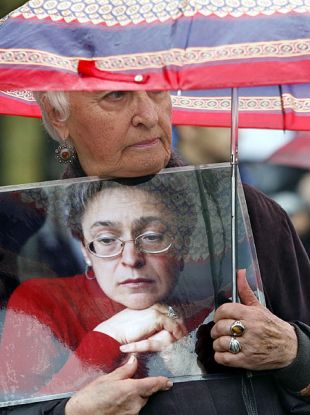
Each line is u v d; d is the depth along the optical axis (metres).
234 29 7.66
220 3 7.83
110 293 9.02
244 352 8.63
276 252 9.58
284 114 10.58
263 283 9.42
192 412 8.76
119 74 7.68
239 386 8.91
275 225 9.66
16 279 9.05
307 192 17.64
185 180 9.16
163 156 9.11
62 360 8.91
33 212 9.12
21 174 18.48
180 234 9.09
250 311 8.67
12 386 8.87
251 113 10.66
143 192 9.12
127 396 8.56
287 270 9.62
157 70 7.59
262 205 9.70
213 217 9.12
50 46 7.96
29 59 7.94
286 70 7.50
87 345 8.92
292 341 8.83
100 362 8.89
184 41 7.65
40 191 9.15
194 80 7.51
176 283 9.04
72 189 9.14
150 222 9.09
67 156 9.44
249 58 7.55
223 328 8.66
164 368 8.88
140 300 9.00
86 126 9.02
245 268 9.10
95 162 9.16
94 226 9.09
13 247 9.08
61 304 9.00
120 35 7.85
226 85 7.49
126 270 9.03
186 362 8.91
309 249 17.28
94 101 8.93
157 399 8.78
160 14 7.87
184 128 16.55
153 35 7.75
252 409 8.84
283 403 9.03
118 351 8.91
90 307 9.00
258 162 17.78
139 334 8.94
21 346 8.93
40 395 8.84
